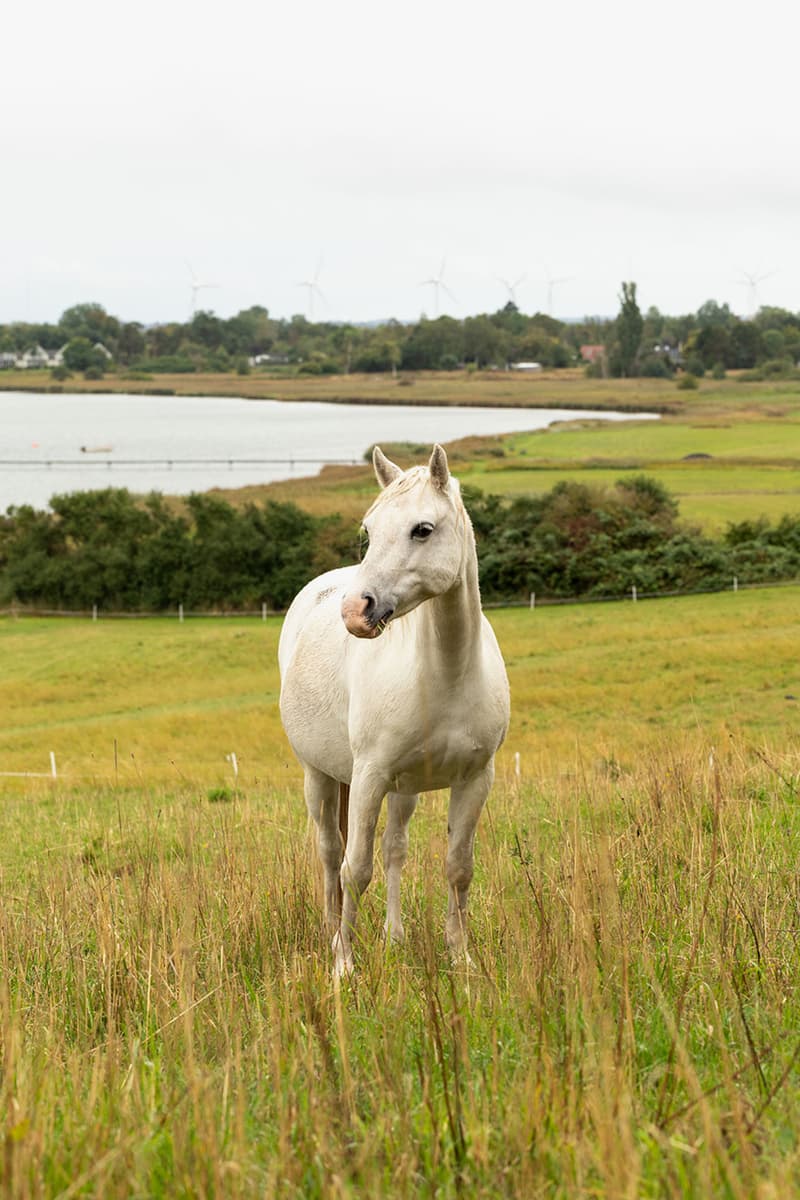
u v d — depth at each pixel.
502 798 12.59
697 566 55.38
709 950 5.46
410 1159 3.60
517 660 41.06
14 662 48.09
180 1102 4.14
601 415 186.25
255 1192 3.52
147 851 10.53
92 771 25.88
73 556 63.47
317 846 8.16
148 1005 5.46
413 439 155.50
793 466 92.00
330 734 7.70
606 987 4.79
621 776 13.09
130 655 47.81
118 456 144.75
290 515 64.12
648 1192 3.30
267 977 5.84
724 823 8.40
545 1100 3.79
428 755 5.87
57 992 6.20
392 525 6.09
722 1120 3.70
